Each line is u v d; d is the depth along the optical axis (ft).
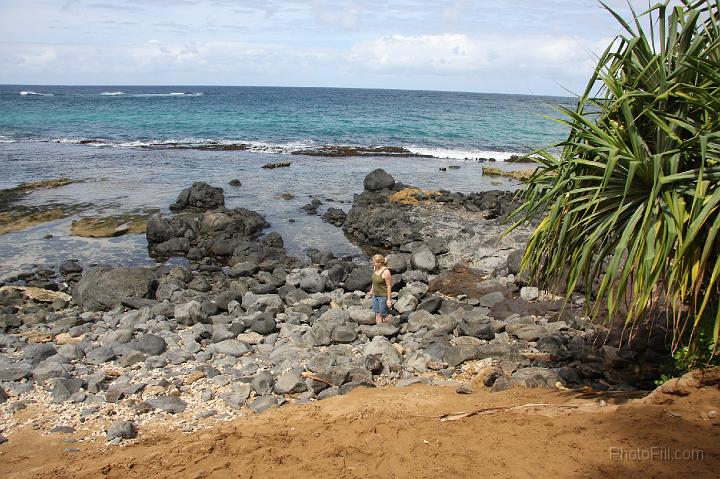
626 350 28.45
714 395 18.03
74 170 100.89
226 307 41.50
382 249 60.54
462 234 57.36
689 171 16.49
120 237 63.62
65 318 38.55
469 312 37.81
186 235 61.87
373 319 36.37
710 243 15.15
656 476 14.30
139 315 38.42
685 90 17.71
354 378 27.71
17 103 277.64
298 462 17.79
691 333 19.20
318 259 54.80
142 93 498.69
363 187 90.68
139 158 117.50
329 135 168.25
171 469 18.20
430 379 27.81
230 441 20.15
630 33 18.63
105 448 21.56
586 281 18.99
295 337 34.83
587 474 14.88
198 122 196.03
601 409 18.95
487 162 124.16
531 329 33.24
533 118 231.50
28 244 60.13
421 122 206.69
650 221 16.65
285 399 26.14
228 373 29.22
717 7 18.10
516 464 15.92
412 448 17.80
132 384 27.20
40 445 21.98
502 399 23.17
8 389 26.89
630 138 17.40
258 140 155.33
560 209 19.58
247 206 77.20
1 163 106.83
